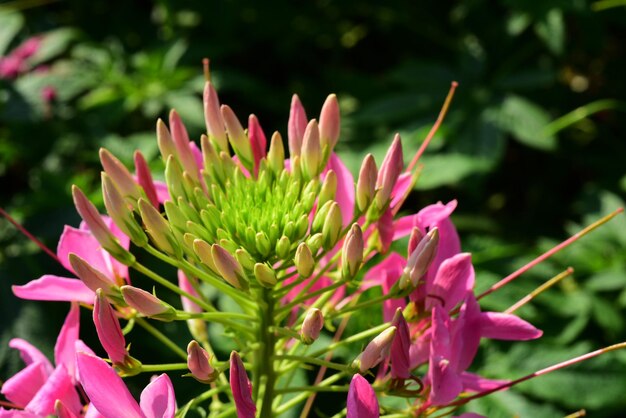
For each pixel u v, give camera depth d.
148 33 0.69
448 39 0.63
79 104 0.62
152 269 0.44
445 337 0.32
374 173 0.33
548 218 0.58
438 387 0.32
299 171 0.34
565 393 0.41
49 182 0.49
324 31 0.66
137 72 0.62
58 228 0.48
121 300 0.32
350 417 0.30
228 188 0.34
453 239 0.34
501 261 0.46
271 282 0.32
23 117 0.57
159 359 0.41
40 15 0.69
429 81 0.57
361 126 0.58
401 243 0.44
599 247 0.49
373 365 0.32
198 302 0.33
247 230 0.33
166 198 0.35
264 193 0.34
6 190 0.63
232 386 0.30
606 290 0.49
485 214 0.58
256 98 0.62
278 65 0.67
